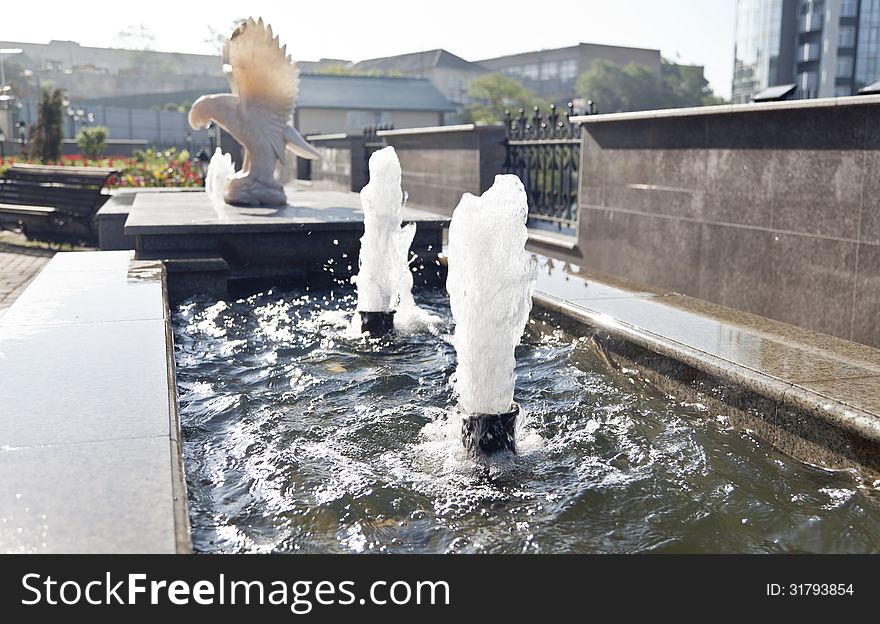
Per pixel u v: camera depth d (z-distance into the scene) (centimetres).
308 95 5419
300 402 394
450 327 556
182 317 583
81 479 218
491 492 294
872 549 254
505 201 329
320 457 324
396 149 1441
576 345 484
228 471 310
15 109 4250
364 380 429
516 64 9212
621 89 7956
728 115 570
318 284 730
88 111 5688
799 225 510
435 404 393
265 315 591
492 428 327
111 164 2495
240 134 891
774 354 384
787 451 328
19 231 1338
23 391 294
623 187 715
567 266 679
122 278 552
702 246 609
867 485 292
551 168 966
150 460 231
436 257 746
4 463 229
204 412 378
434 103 5719
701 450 331
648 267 683
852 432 297
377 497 288
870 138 454
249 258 731
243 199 896
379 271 540
